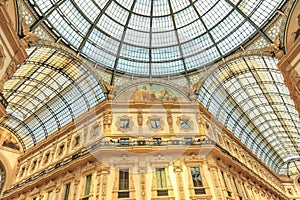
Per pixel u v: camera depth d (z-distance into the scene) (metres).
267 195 27.84
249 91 28.62
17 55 14.30
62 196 18.92
